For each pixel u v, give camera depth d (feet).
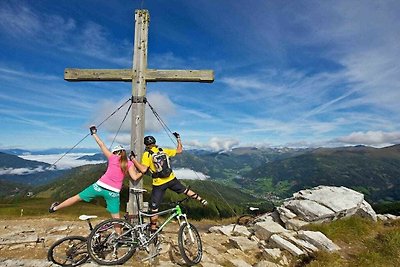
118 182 12.85
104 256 12.53
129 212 14.35
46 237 16.42
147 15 15.47
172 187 13.78
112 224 12.57
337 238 20.84
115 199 12.86
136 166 13.46
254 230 22.22
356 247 19.69
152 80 15.43
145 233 13.24
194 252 13.88
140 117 14.98
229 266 14.53
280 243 18.52
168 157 13.74
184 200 13.92
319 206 23.88
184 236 13.58
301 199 26.63
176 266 12.66
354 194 26.91
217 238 20.80
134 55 15.35
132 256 13.24
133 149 14.79
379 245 19.47
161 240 15.65
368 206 26.32
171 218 13.85
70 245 13.61
